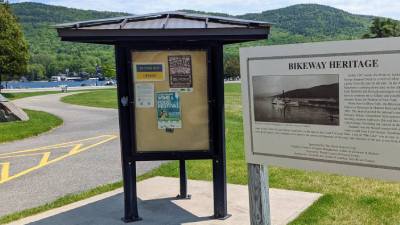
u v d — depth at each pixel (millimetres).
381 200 5637
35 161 9344
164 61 4801
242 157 8844
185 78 4820
